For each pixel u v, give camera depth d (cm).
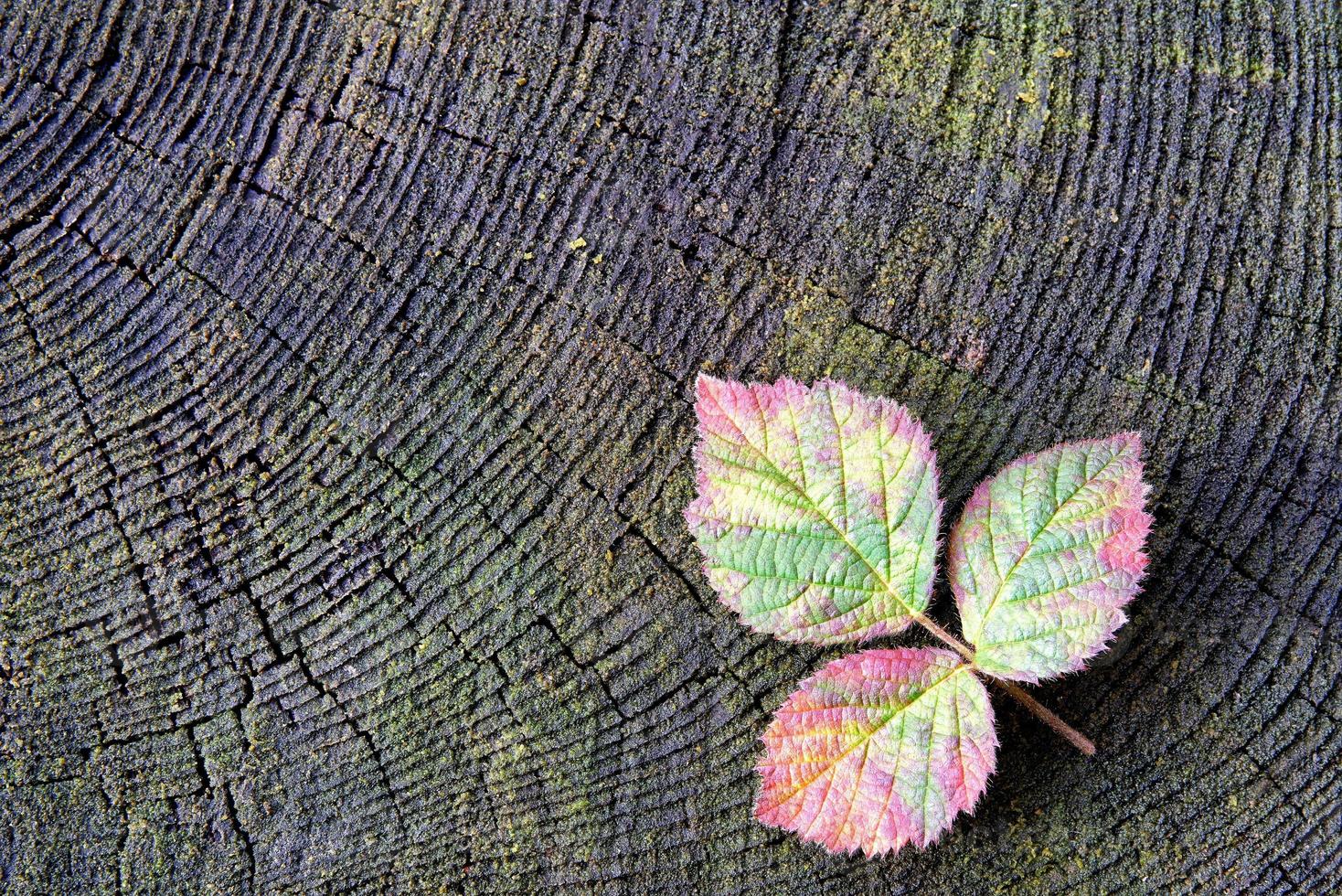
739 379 56
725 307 56
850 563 55
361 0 56
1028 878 55
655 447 56
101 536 56
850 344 56
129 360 56
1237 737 55
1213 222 56
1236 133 56
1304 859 55
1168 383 55
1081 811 55
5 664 56
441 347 56
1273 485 55
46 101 56
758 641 56
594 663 56
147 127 56
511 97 56
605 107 56
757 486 55
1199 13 56
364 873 56
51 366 56
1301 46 56
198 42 56
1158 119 56
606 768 56
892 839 54
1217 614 55
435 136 56
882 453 55
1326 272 56
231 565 56
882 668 54
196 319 56
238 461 56
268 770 56
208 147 56
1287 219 56
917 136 56
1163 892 55
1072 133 56
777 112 56
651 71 56
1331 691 55
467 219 56
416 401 56
